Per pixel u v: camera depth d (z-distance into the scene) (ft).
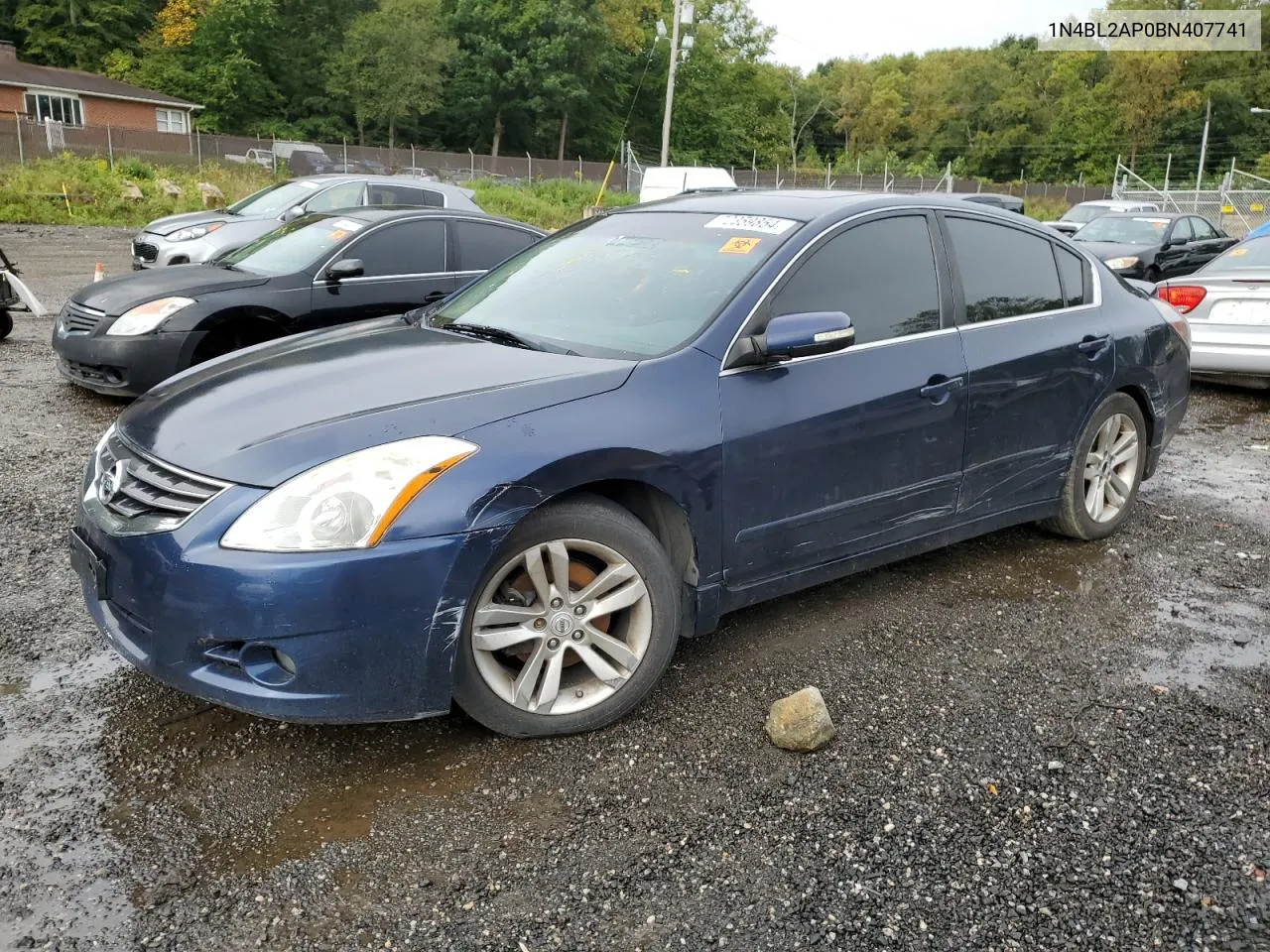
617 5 220.84
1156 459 16.97
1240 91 269.64
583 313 12.14
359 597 8.72
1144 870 8.30
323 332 13.32
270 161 120.88
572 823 8.79
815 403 11.50
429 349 11.39
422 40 199.31
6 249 58.54
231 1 190.39
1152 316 16.53
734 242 12.41
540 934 7.47
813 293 11.93
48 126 102.99
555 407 9.86
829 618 13.23
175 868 8.10
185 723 10.23
